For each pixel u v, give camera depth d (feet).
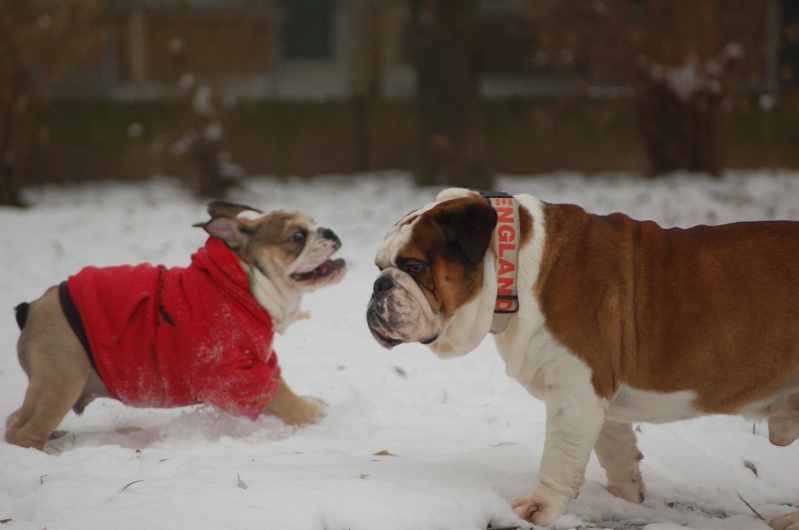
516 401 27.37
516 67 94.43
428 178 73.67
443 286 18.44
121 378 23.77
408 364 31.55
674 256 18.90
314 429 24.95
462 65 71.92
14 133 64.64
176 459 21.06
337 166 83.51
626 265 18.86
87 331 23.31
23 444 22.80
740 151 85.87
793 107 86.28
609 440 20.29
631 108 84.17
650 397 18.99
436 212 18.47
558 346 18.53
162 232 56.08
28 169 75.61
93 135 77.05
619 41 74.64
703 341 18.38
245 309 24.45
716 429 25.14
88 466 20.36
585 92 82.23
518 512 18.79
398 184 78.07
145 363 23.75
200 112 70.28
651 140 77.51
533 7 78.84
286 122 81.35
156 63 78.13
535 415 25.91
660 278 18.75
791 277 18.26
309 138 82.33
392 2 89.61
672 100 75.36
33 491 19.39
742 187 69.67
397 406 27.17
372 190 75.05
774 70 89.25
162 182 78.07
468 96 72.33
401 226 18.93
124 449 21.71
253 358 24.44
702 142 76.33
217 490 18.54
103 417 26.40
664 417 19.40
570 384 18.49
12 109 64.13
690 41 74.18
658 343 18.57
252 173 80.94
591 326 18.48
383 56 88.69
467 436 23.75
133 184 78.02
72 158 76.69
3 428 24.62
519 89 94.58
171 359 23.77
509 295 18.70
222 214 26.40
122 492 18.60
